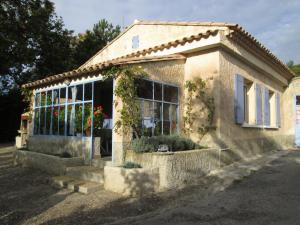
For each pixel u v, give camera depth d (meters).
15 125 22.47
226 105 9.64
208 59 9.66
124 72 7.73
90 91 9.52
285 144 15.64
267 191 6.52
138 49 13.42
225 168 8.89
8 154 13.73
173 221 4.88
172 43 10.14
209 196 6.32
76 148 9.16
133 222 4.88
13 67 20.56
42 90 11.36
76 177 7.80
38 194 6.69
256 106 11.97
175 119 9.66
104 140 9.77
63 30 22.33
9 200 6.26
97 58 15.88
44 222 4.97
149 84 8.66
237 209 5.39
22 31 19.88
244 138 10.80
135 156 7.37
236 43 10.11
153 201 5.97
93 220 5.01
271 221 4.73
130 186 6.35
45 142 10.72
